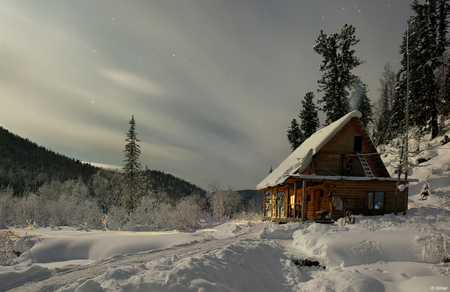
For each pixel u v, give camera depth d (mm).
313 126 44375
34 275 7406
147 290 5008
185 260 6609
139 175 41438
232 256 7891
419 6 35438
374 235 10070
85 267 8312
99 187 44344
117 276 5516
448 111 38344
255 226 20641
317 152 21484
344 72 34562
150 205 28359
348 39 34531
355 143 22156
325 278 7457
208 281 5633
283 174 20922
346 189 20812
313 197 24859
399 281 7309
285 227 14703
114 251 11086
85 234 14883
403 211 19281
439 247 8398
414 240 9234
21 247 11289
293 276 8297
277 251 10414
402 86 44406
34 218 23734
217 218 44688
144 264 6598
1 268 7910
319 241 10156
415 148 35781
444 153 32219
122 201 40906
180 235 14133
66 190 43281
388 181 20953
